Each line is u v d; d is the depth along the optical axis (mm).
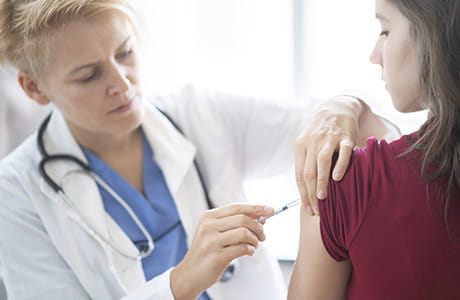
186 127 1223
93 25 925
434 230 646
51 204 1060
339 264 735
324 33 1679
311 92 1729
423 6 616
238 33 1724
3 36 974
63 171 1073
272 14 1701
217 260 845
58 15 905
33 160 1095
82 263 1036
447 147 644
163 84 1739
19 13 943
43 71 975
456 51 618
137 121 1042
